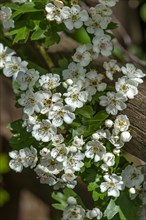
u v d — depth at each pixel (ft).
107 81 1.38
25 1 1.35
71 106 1.27
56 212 2.32
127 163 1.34
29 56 1.61
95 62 1.44
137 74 1.32
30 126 1.29
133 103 1.32
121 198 1.33
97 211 1.31
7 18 1.34
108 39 1.35
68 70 1.33
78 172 1.32
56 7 1.33
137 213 1.34
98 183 1.32
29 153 1.31
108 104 1.29
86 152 1.29
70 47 1.64
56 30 1.36
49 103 1.28
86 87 1.31
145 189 1.32
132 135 1.32
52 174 1.30
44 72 1.42
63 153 1.27
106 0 1.35
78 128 1.30
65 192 1.36
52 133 1.27
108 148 1.32
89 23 1.35
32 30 1.36
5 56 1.34
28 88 1.31
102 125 1.30
